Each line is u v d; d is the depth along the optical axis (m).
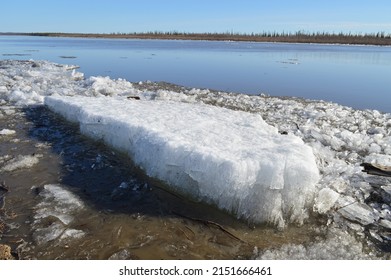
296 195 5.09
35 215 5.11
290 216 5.14
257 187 5.12
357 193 5.90
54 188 5.85
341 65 30.92
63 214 5.16
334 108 12.62
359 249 4.57
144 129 6.74
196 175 5.45
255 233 4.92
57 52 42.00
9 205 5.38
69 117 9.39
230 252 4.50
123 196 5.69
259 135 6.53
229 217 5.23
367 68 28.53
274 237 4.83
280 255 4.42
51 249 4.43
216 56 40.00
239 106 12.33
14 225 4.88
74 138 8.20
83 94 13.25
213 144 5.92
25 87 13.88
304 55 44.47
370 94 16.64
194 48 59.03
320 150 7.63
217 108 9.59
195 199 5.61
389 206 5.58
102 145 7.70
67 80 17.30
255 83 19.44
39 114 10.19
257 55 43.00
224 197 5.26
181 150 5.71
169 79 20.20
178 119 7.72
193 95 14.22
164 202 5.56
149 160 6.19
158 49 53.34
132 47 58.97
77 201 5.50
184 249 4.52
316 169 5.22
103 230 4.84
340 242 4.70
